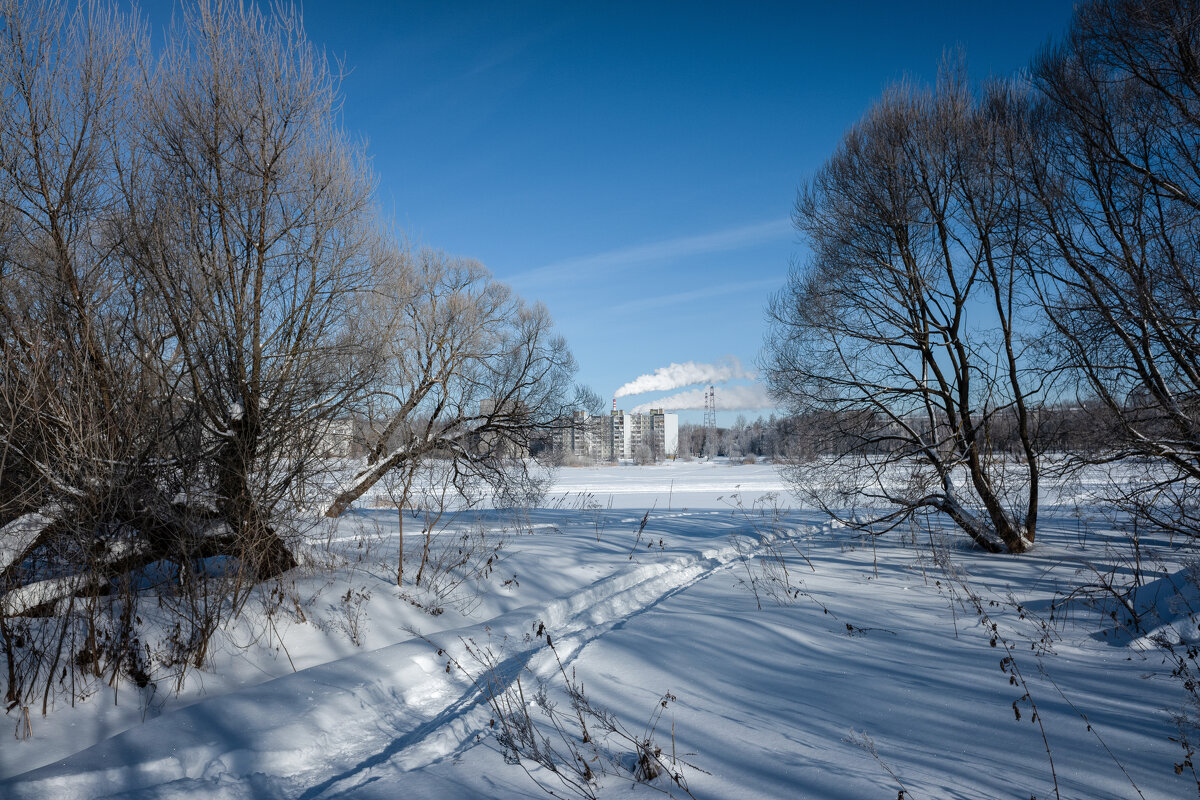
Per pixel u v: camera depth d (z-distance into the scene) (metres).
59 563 5.29
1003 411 11.97
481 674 5.84
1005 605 8.27
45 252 5.82
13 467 5.13
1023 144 10.27
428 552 9.70
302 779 3.98
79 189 6.37
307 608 6.75
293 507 6.96
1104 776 3.86
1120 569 9.83
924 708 4.99
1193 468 8.80
